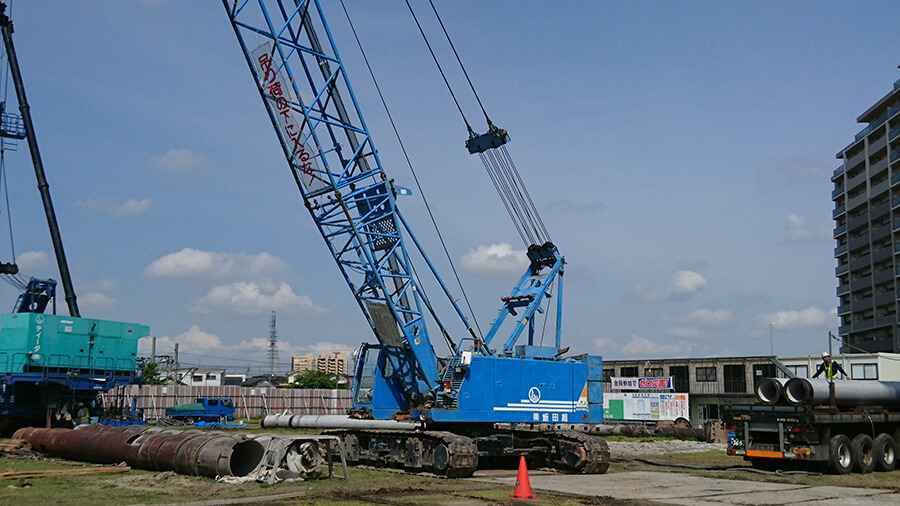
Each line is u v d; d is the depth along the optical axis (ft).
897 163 320.91
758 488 67.46
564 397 87.86
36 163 143.74
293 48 89.97
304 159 88.89
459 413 79.51
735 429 83.87
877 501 59.31
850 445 80.79
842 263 370.32
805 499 60.08
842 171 366.02
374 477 69.97
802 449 78.28
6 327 113.50
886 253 328.29
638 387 236.02
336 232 89.40
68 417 112.37
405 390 87.30
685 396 202.28
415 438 76.74
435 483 66.69
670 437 160.97
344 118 91.76
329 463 66.95
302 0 90.38
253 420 207.92
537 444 86.12
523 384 84.74
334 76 91.15
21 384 113.29
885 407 87.15
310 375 397.60
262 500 52.80
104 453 72.90
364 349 88.12
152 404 203.21
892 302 324.80
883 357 184.44
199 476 63.93
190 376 398.62
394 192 90.27
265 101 89.56
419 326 87.76
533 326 91.86
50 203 143.64
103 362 118.62
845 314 362.33
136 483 59.82
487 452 82.28
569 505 53.98
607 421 213.66
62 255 141.90
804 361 195.00
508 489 63.36
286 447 63.67
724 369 242.99
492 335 89.51
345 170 90.53
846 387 81.41
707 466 90.33
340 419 130.82
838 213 369.30
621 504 55.31
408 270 88.63
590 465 79.92
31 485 58.29
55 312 126.41
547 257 95.14
